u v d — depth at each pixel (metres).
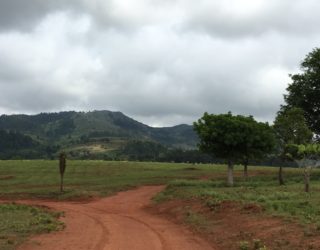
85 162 104.31
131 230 22.66
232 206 25.50
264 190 36.53
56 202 45.09
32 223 23.64
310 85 65.00
